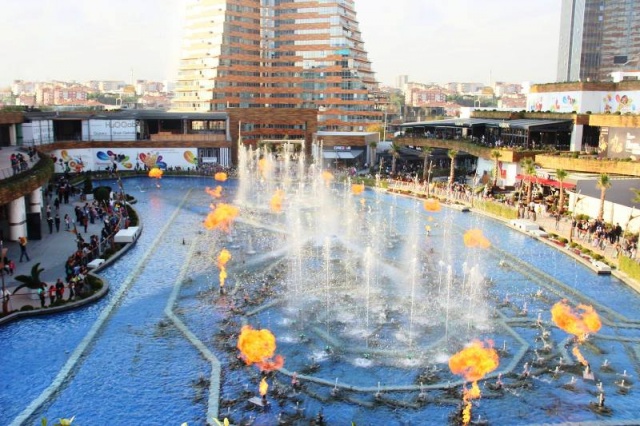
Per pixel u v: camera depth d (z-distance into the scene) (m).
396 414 26.14
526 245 56.91
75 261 43.59
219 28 170.38
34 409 25.97
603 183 59.06
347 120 174.38
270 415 25.91
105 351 31.58
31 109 101.25
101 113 112.56
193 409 26.20
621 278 45.34
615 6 175.38
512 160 84.81
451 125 105.38
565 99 98.12
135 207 75.25
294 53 177.12
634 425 25.44
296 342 33.28
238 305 38.78
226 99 170.00
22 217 51.78
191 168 112.25
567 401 27.50
